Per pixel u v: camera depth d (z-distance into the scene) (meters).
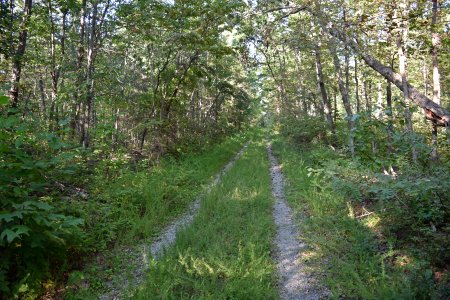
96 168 8.98
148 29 14.45
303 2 10.77
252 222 7.28
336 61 13.30
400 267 4.84
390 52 10.96
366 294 4.24
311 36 12.23
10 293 4.19
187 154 16.30
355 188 6.74
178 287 4.78
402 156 6.38
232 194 9.48
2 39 10.07
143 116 17.44
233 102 35.47
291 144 20.94
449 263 4.74
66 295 4.62
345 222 6.75
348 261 5.23
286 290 4.88
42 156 5.97
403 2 8.40
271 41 14.19
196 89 24.80
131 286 4.79
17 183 4.75
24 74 15.11
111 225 6.63
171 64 17.52
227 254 5.85
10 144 4.90
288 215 8.28
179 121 18.94
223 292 4.52
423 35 9.40
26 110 10.01
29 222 4.32
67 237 5.15
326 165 8.13
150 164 13.65
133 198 8.27
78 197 7.17
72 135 11.56
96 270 5.46
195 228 6.90
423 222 5.76
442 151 7.50
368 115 6.91
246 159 17.03
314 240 6.18
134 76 21.23
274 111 49.69
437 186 5.13
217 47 15.30
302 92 26.42
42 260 4.60
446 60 13.80
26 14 10.95
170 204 9.15
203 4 14.38
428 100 8.22
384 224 6.29
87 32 15.31
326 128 19.23
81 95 12.70
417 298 4.09
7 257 4.30
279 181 12.62
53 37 14.71
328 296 4.60
